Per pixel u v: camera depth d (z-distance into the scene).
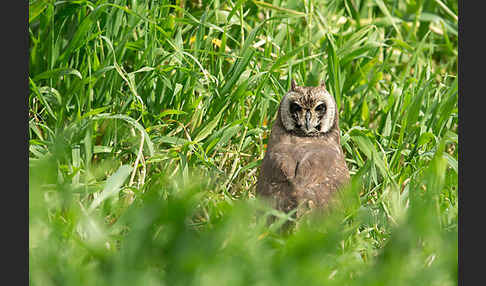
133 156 11.09
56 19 11.87
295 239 7.95
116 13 11.84
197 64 12.27
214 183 11.00
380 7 14.67
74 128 10.45
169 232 8.09
